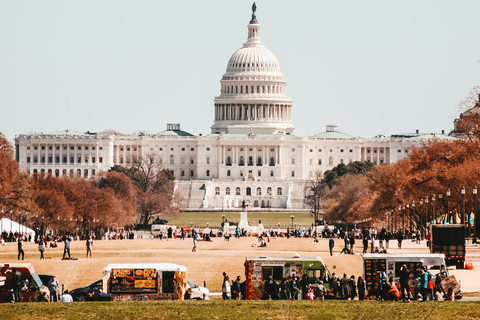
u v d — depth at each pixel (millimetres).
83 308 98750
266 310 98312
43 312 96938
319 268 116438
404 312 97125
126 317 95750
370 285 119062
